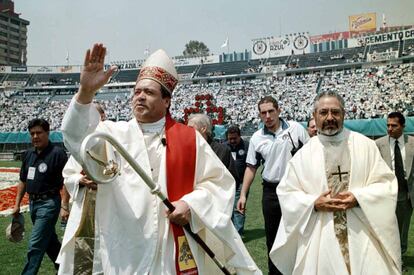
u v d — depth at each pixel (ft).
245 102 173.78
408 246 24.12
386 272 11.26
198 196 8.62
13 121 188.44
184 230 8.57
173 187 8.83
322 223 11.98
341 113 12.53
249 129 141.18
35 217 17.17
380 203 11.62
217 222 8.68
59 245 18.33
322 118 12.50
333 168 12.27
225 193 9.25
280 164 17.08
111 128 9.02
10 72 230.27
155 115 9.23
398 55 169.99
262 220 33.27
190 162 9.05
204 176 9.23
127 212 8.36
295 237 12.57
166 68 9.37
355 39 191.21
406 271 19.81
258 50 209.05
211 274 9.40
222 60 217.15
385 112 127.95
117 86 217.56
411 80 151.02
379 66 170.91
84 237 9.65
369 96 148.25
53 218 17.07
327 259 11.58
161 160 8.96
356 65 176.04
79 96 8.22
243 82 195.11
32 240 16.74
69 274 9.38
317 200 11.85
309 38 201.26
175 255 8.36
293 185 12.70
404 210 21.34
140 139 8.96
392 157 21.11
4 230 30.81
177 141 9.14
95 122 8.52
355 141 12.51
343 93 157.89
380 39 184.85
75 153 8.27
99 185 8.59
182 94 196.65
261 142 17.76
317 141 12.82
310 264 11.82
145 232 8.35
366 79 161.89
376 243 11.75
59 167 17.28
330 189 12.14
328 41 199.21
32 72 231.91
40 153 17.37
